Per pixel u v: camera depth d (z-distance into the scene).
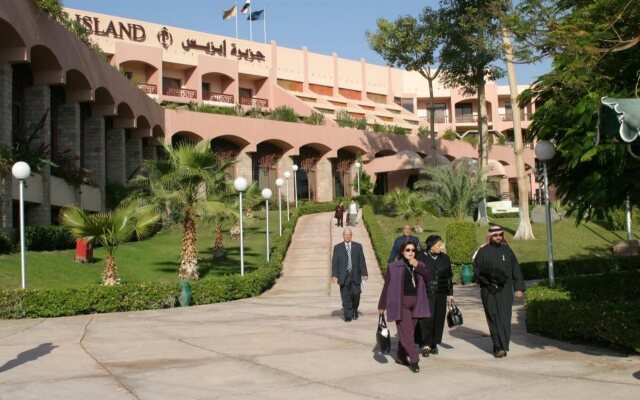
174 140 41.66
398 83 71.75
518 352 8.52
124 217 16.84
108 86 29.00
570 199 11.50
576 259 24.72
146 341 9.70
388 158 50.91
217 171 20.55
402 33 35.84
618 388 6.26
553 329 9.50
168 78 53.25
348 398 6.08
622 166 8.88
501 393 6.16
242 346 9.15
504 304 8.17
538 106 11.12
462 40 30.91
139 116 34.19
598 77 9.05
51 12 23.27
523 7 8.90
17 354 8.65
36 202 22.98
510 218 40.78
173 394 6.30
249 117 44.91
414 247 7.48
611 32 9.23
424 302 7.39
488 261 8.25
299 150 48.59
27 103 24.25
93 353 8.66
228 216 21.19
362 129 53.09
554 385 6.46
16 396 6.25
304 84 62.94
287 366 7.64
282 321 12.21
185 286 15.70
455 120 72.00
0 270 17.30
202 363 7.88
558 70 10.13
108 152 32.88
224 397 6.16
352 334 10.23
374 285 21.00
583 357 8.04
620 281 14.25
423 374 7.12
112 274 16.95
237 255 26.23
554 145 11.20
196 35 54.72
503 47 9.30
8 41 21.02
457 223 23.11
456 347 8.98
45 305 13.55
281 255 25.00
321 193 49.66
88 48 26.72
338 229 32.97
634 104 6.25
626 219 31.84
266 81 59.06
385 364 7.71
